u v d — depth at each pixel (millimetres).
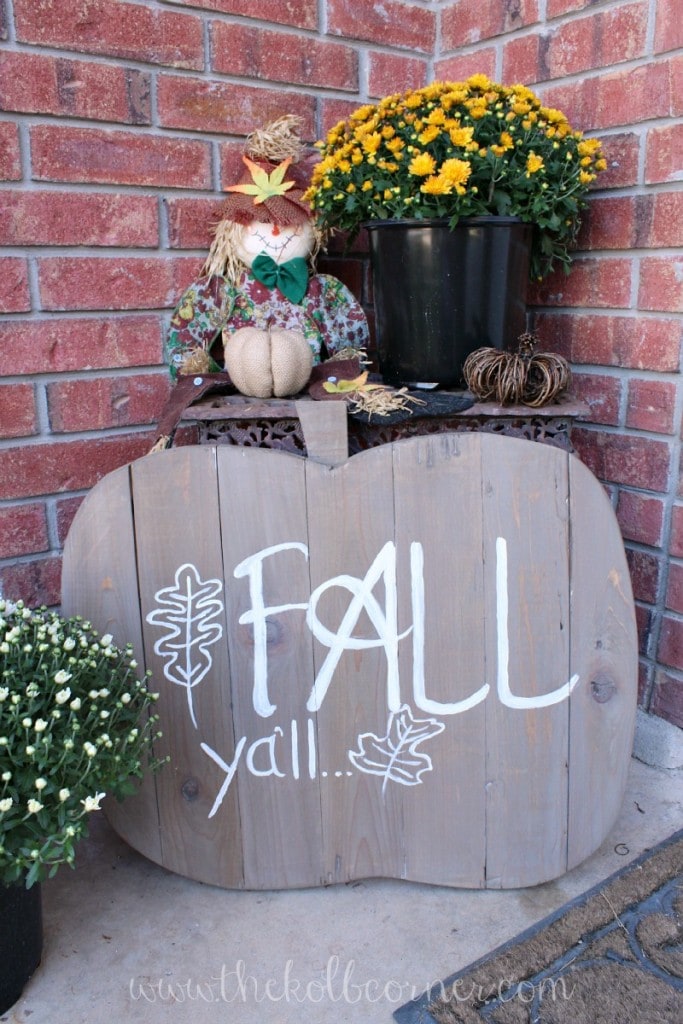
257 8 1459
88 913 1214
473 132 1270
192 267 1488
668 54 1322
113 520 1148
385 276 1329
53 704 985
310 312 1479
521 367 1175
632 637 1195
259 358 1228
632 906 1198
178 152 1434
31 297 1340
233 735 1201
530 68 1536
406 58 1654
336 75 1574
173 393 1289
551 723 1202
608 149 1437
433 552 1158
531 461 1134
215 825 1226
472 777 1215
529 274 1478
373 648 1182
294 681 1187
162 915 1211
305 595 1167
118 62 1350
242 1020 1038
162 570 1160
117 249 1407
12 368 1343
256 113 1500
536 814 1224
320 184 1399
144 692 1100
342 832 1235
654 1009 1033
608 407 1517
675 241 1359
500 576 1163
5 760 938
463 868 1241
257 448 1132
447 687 1192
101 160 1362
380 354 1396
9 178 1290
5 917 1021
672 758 1482
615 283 1465
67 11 1291
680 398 1399
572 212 1362
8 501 1381
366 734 1205
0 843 888
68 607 1173
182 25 1396
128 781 1138
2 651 977
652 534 1479
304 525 1147
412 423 1236
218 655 1179
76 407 1415
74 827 924
